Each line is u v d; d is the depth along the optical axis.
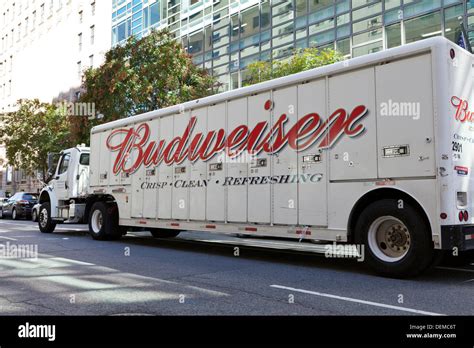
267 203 9.05
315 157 8.31
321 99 8.34
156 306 5.37
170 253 10.66
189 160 10.91
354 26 21.02
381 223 7.48
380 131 7.46
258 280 7.11
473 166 7.40
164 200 11.55
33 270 7.95
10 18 56.78
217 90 23.81
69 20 42.78
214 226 10.12
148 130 12.35
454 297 5.88
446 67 6.96
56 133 31.09
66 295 5.95
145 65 20.17
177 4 31.05
